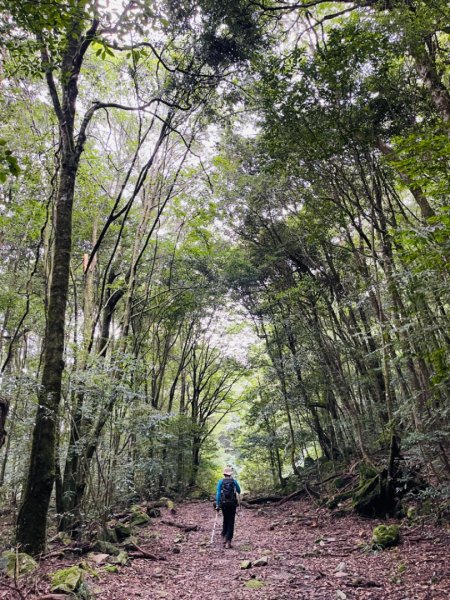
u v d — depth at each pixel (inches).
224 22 317.4
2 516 330.6
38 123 409.1
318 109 314.0
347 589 194.9
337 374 527.8
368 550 258.1
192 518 509.4
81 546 273.1
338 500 432.1
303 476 624.7
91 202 469.4
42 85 391.2
